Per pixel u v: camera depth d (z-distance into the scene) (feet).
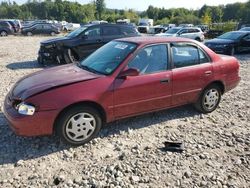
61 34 123.34
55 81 15.07
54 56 38.93
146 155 14.42
